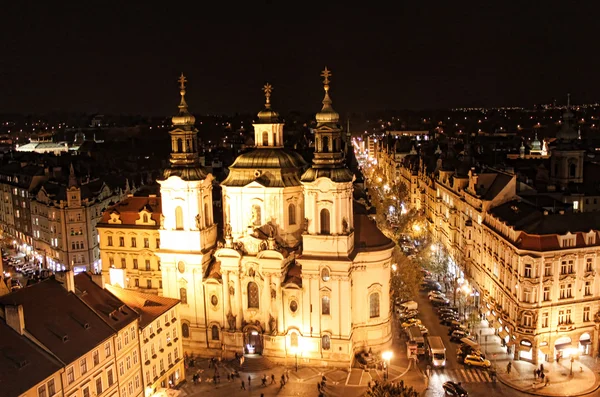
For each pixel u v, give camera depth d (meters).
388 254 107.31
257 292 108.12
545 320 101.88
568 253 100.44
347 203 102.19
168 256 111.25
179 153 110.94
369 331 107.75
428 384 97.50
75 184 164.62
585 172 158.38
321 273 102.88
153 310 95.69
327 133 101.25
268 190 107.25
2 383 65.38
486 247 123.44
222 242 111.62
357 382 99.19
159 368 95.25
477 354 103.81
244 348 109.44
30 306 78.12
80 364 75.81
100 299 89.69
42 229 178.62
